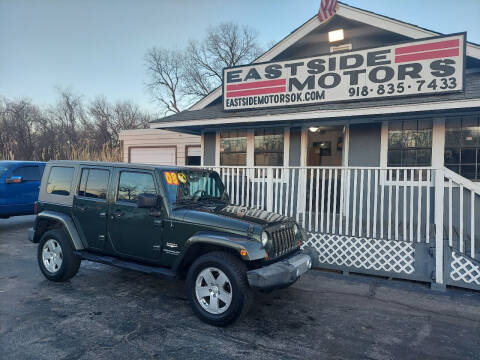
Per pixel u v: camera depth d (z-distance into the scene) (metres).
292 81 7.85
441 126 7.23
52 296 4.47
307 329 3.68
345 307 4.34
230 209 4.46
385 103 6.71
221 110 9.19
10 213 8.65
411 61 6.62
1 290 4.67
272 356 3.09
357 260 5.81
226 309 3.60
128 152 15.62
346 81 7.25
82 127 35.28
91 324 3.66
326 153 10.16
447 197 7.04
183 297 4.55
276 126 9.11
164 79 38.06
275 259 3.95
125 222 4.40
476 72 7.51
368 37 8.27
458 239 5.81
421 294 4.89
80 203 4.82
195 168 4.89
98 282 5.11
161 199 4.15
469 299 4.71
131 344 3.24
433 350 3.27
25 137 27.95
